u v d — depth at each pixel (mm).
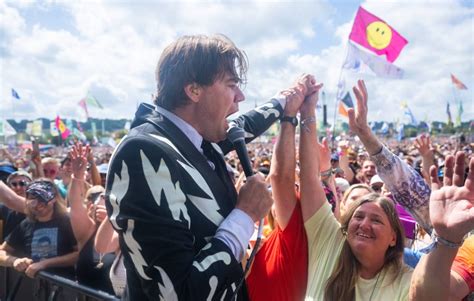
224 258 1220
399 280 2004
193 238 1236
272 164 2176
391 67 7605
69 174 5723
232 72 1389
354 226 2057
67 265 3369
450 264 1409
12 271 3480
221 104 1381
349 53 7871
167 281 1137
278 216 2146
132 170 1216
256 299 2020
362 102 2275
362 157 10023
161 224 1161
